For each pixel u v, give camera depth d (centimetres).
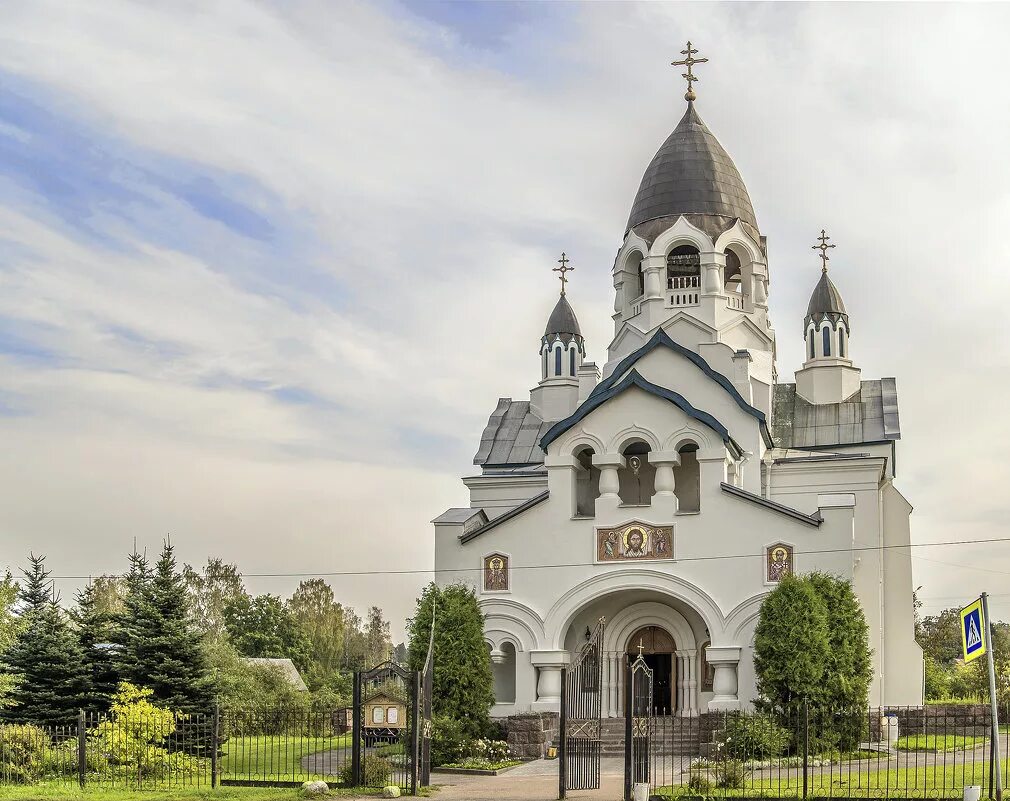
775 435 4734
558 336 5172
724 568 3888
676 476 4222
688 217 4753
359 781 2767
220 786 2848
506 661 4078
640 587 3950
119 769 3025
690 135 4953
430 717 2912
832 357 4869
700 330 4575
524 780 3041
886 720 3653
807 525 3831
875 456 4462
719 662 3825
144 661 3709
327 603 10438
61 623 3847
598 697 3659
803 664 3422
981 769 2850
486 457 4984
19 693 3700
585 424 4100
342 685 7519
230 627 9019
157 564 3859
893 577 4522
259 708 4456
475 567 4125
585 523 4044
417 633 3684
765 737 3198
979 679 5997
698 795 2502
